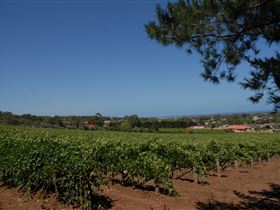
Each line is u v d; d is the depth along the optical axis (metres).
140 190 12.49
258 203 11.39
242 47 6.32
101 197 10.62
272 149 30.81
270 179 17.66
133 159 13.42
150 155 13.35
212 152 20.05
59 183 10.18
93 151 11.67
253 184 15.77
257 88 5.70
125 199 10.70
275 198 12.29
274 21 5.62
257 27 5.88
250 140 33.12
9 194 10.58
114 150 13.38
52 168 9.92
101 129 68.19
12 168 11.18
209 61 6.43
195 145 19.88
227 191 13.58
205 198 11.83
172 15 6.05
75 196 9.47
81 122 79.25
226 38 6.23
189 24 5.99
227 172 20.73
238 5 5.44
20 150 10.95
